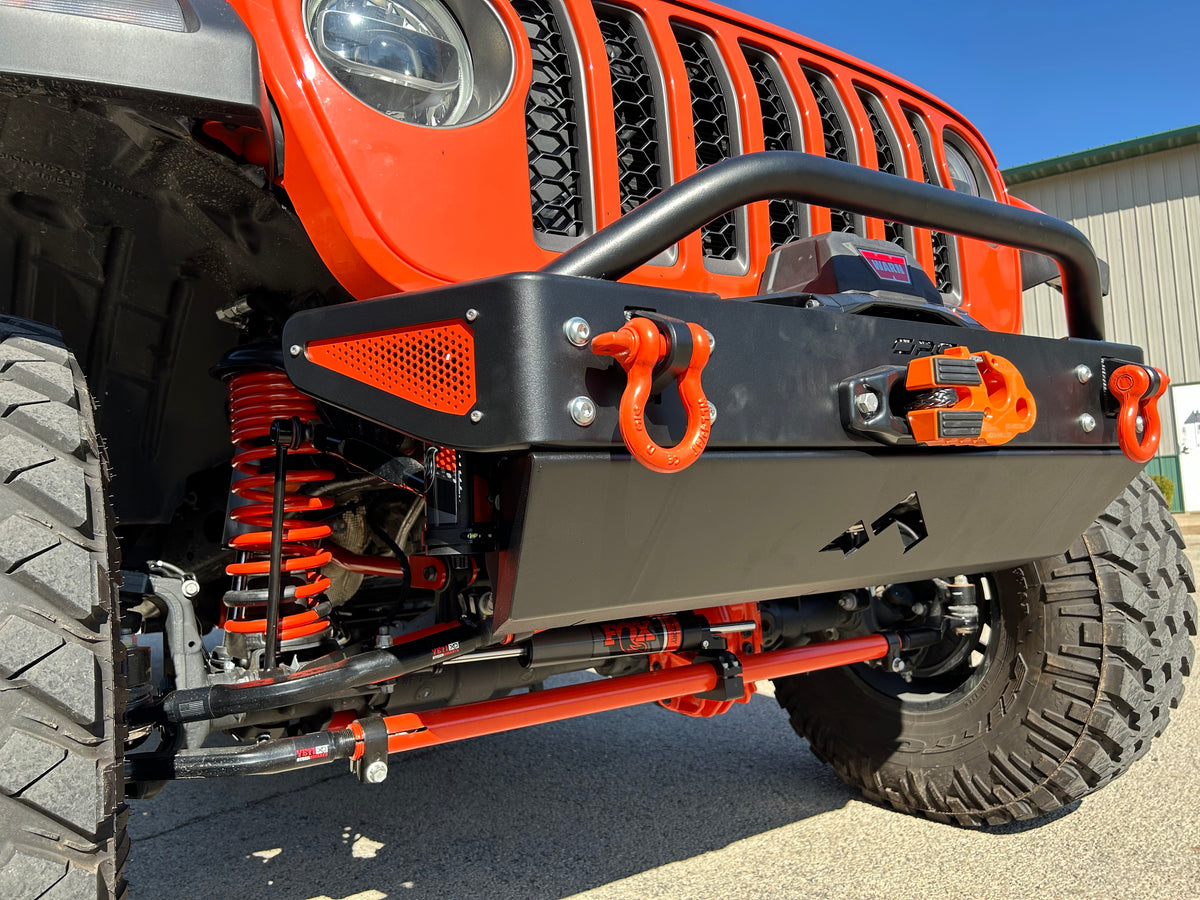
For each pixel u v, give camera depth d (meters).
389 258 1.39
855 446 1.42
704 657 2.02
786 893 1.94
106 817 1.12
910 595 2.48
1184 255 16.69
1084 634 2.11
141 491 2.06
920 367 1.39
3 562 1.11
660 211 1.23
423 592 2.41
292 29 1.39
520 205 1.51
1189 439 16.55
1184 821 2.23
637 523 1.27
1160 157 16.97
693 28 1.86
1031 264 2.48
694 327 1.15
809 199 1.36
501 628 1.33
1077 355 1.71
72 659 1.12
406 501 2.04
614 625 1.87
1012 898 1.87
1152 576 2.15
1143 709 2.10
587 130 1.63
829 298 1.49
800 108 1.93
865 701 2.50
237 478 1.74
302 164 1.39
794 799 2.57
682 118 1.74
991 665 2.27
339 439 1.58
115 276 1.84
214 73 1.21
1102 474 1.82
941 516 1.65
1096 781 2.16
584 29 1.65
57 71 1.12
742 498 1.35
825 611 2.29
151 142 1.45
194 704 1.49
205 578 2.29
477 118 1.50
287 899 2.00
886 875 2.02
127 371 1.99
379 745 1.60
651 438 1.19
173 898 2.02
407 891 2.03
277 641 1.62
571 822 2.43
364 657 1.53
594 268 1.20
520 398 1.10
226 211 1.62
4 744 1.06
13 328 1.37
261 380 1.67
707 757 2.98
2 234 1.78
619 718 3.53
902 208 1.44
